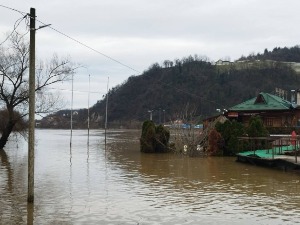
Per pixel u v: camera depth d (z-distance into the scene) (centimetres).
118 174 2150
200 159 3111
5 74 3775
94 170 2328
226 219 1137
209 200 1414
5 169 2359
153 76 15700
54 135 9481
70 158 3150
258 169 2403
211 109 11406
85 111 18862
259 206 1308
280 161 2347
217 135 3388
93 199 1422
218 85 13150
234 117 4628
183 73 14488
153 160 3016
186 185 1767
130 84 16600
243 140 3350
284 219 1131
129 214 1196
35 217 1148
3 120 4378
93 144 5322
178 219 1137
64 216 1163
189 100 12425
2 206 1288
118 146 4856
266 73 14938
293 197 1467
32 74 1283
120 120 15575
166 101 13462
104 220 1121
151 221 1113
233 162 2853
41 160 2959
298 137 2384
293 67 16950
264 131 3338
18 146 4694
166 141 3831
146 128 3825
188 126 3738
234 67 16562
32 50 1280
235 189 1655
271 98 4775
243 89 13025
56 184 1769
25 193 1528
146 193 1554
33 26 1283
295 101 5891
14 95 3875
